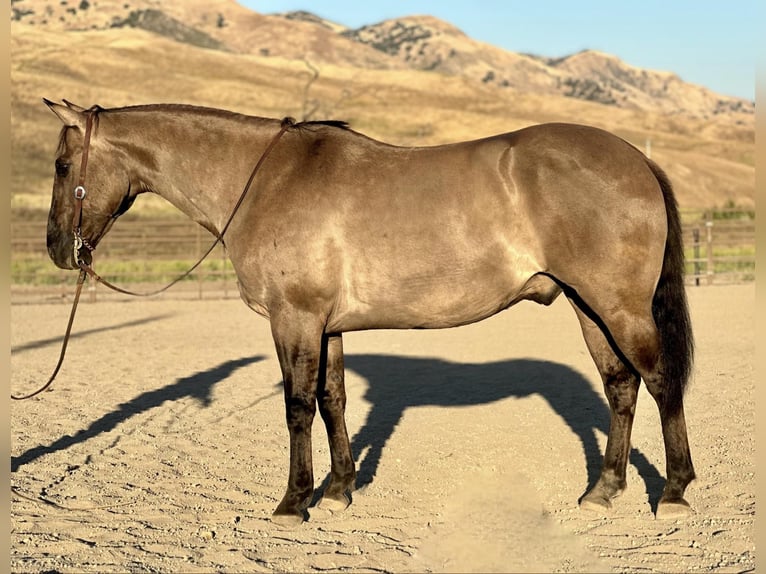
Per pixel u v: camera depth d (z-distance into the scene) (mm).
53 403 8547
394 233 5008
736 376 9438
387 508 5406
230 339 13109
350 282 5094
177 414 8094
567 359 10906
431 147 5250
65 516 5258
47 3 155000
